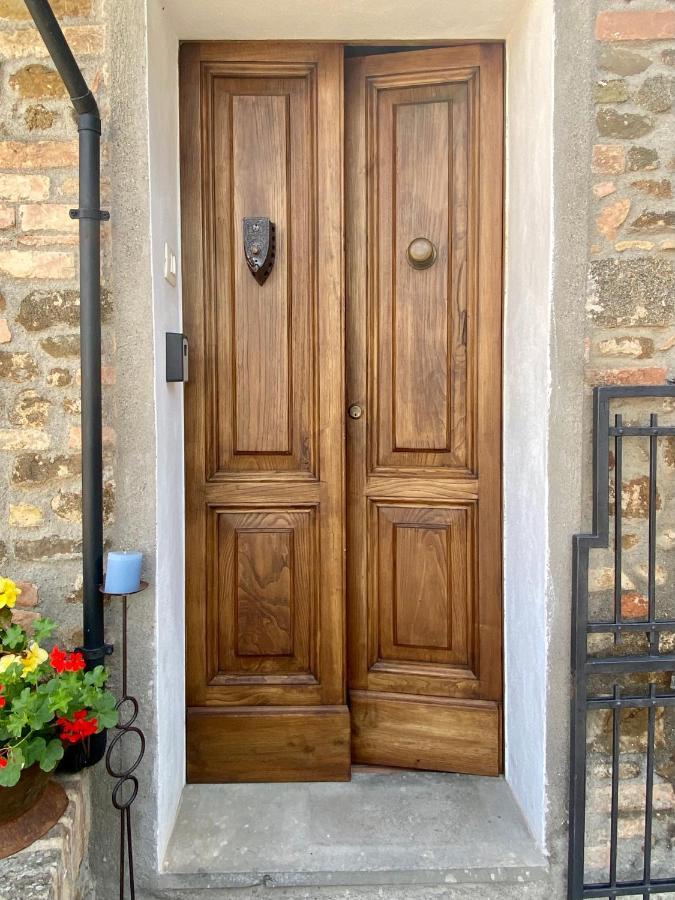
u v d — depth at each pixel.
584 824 1.67
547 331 1.64
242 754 2.00
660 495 1.69
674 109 1.62
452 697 2.06
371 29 1.86
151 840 1.66
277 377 2.00
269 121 1.96
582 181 1.62
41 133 1.62
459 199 2.00
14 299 1.63
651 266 1.64
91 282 1.55
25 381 1.64
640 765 1.72
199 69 1.93
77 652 1.50
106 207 1.61
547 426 1.65
